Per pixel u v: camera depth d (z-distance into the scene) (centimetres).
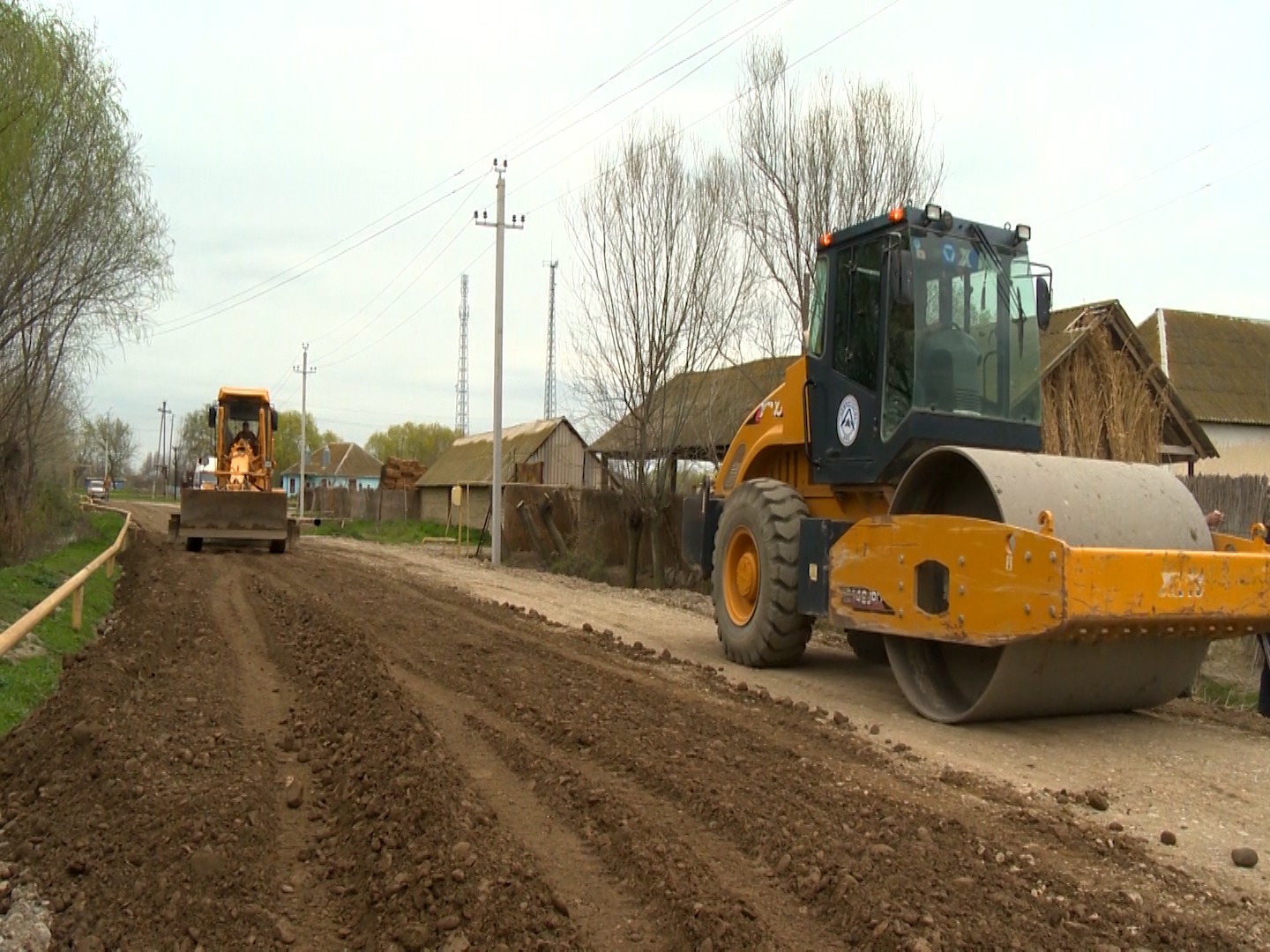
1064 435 1422
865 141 1634
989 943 354
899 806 496
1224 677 961
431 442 10094
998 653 671
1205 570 607
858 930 363
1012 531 602
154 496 9581
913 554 689
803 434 900
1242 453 2533
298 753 602
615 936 366
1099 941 362
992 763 605
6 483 1747
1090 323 1525
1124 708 713
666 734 620
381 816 470
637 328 1902
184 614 1134
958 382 767
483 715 675
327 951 364
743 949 347
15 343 1689
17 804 505
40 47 1386
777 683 844
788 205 1678
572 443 3925
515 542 2661
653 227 1888
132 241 1791
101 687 712
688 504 1099
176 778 522
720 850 441
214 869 413
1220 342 2750
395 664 846
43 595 1115
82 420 2681
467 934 360
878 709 750
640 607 1394
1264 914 399
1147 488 662
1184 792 561
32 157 1455
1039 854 446
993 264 801
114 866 421
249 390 2322
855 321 830
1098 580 573
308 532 3816
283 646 935
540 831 464
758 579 895
